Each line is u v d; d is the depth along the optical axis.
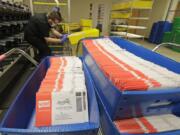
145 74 0.87
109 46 1.69
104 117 0.85
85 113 0.84
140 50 1.48
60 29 3.02
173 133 0.73
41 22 2.27
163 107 0.83
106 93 0.85
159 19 6.97
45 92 0.82
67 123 0.81
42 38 2.41
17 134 0.61
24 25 3.21
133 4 4.65
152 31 6.84
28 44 2.84
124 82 0.72
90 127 0.63
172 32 5.29
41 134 0.61
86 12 7.75
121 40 1.97
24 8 3.40
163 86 0.71
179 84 0.73
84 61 1.54
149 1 4.68
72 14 7.64
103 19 7.93
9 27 2.52
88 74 1.09
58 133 0.61
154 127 0.77
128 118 0.83
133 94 0.65
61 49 2.78
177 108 0.87
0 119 1.50
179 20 5.04
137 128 0.76
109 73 0.87
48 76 1.09
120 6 5.83
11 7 2.45
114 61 1.15
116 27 6.36
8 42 2.21
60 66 1.33
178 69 0.98
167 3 6.43
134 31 7.67
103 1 7.64
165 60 1.13
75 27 4.09
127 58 1.26
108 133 0.79
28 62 2.90
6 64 1.92
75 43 2.04
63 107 0.82
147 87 0.69
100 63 1.09
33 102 1.13
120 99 0.68
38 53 2.64
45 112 0.80
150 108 0.81
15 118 0.81
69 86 0.91
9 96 1.95
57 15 2.33
